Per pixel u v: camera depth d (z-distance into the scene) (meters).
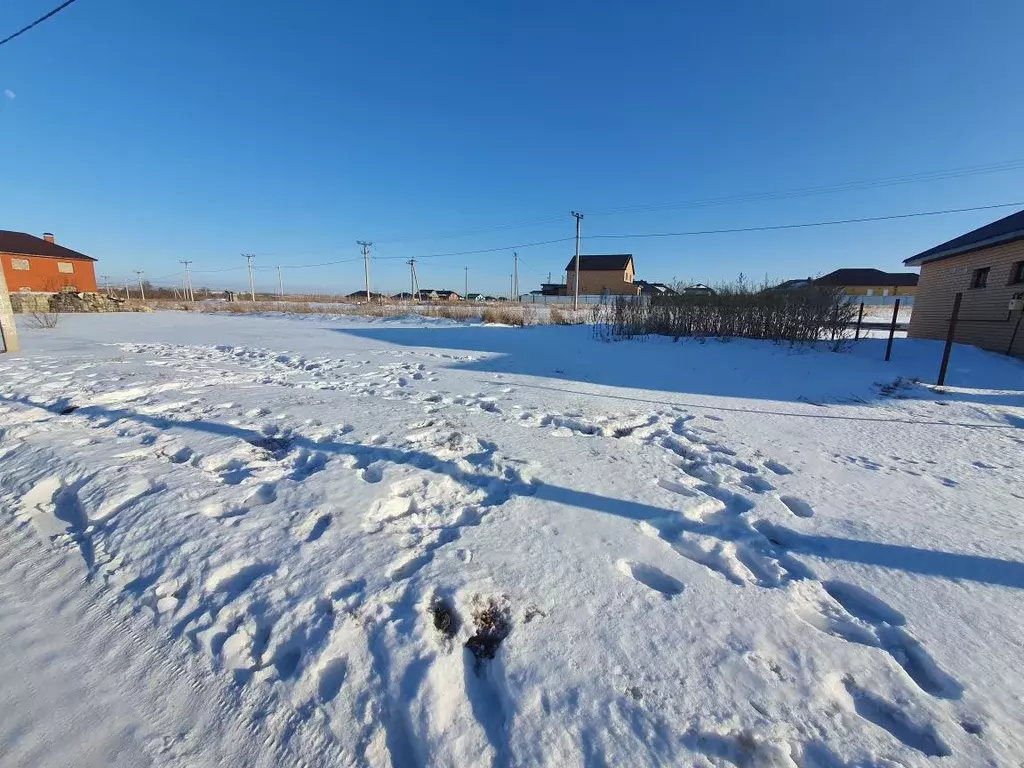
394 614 1.99
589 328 15.21
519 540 2.57
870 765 1.47
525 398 5.98
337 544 2.47
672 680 1.73
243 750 1.55
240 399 5.29
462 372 7.76
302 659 1.80
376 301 43.69
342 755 1.52
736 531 2.85
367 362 8.61
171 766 1.50
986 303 10.77
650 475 3.58
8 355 8.37
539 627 1.96
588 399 6.09
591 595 2.16
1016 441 4.83
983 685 1.79
